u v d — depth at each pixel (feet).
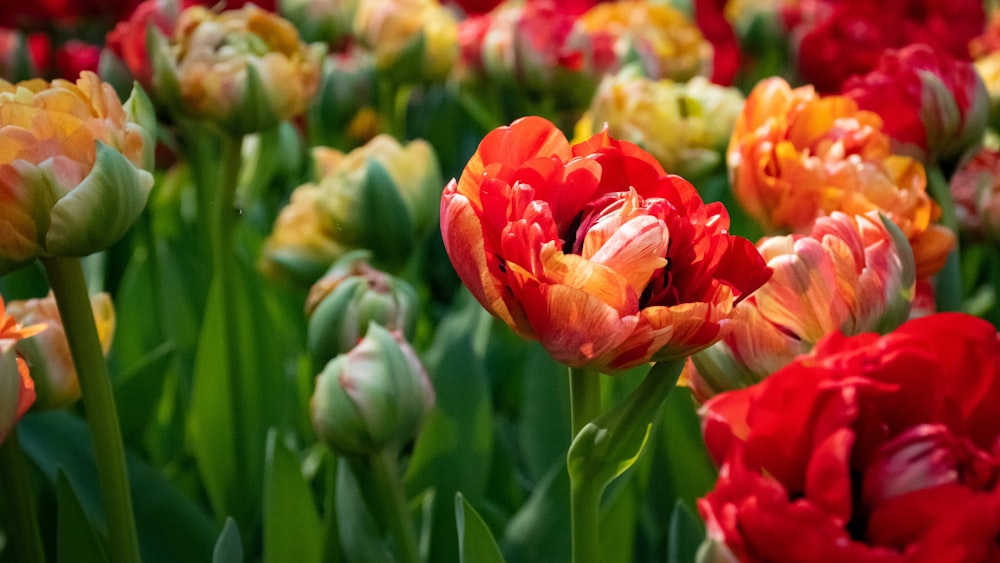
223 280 4.16
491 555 3.48
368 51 5.76
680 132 4.40
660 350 3.14
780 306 3.44
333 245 4.24
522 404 4.66
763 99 3.88
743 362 3.46
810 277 3.43
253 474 4.28
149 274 4.69
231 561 3.66
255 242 4.97
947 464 3.01
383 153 4.23
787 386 3.04
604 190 3.22
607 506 3.80
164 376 4.28
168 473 4.38
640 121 4.41
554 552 3.91
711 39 6.75
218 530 4.23
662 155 4.40
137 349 4.56
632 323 3.09
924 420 3.07
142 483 4.04
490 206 3.15
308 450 4.44
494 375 4.75
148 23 4.19
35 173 3.34
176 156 5.31
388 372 3.59
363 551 3.79
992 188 4.40
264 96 4.08
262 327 4.34
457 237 3.13
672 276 3.17
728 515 3.01
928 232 3.80
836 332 3.12
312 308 3.91
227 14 4.23
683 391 4.00
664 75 5.84
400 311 3.85
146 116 3.62
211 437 4.24
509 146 3.21
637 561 4.13
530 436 4.28
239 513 4.25
